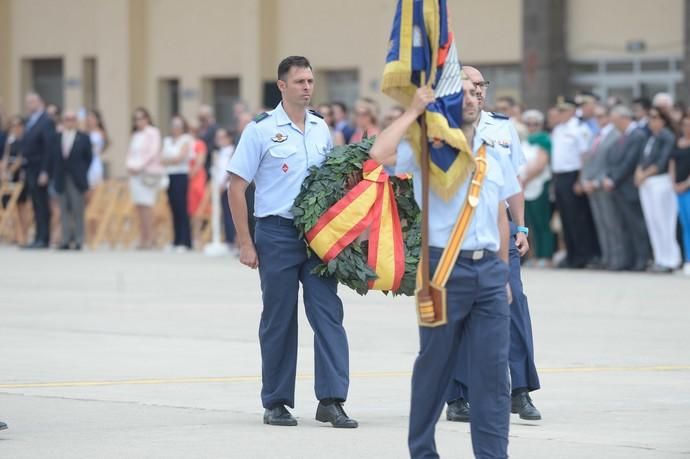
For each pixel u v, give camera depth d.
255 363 24.56
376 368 23.91
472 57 68.44
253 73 75.50
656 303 34.41
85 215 56.94
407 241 19.45
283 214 19.23
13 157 59.91
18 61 84.69
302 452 16.89
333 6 73.56
